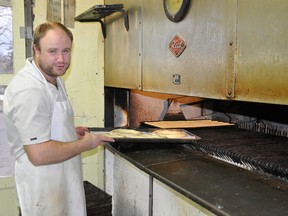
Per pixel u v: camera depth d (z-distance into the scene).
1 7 2.13
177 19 1.68
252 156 1.52
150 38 1.95
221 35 1.42
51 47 1.40
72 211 1.64
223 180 1.37
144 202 1.86
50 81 1.52
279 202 1.15
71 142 1.45
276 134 2.05
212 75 1.49
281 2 1.14
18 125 1.34
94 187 2.34
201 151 1.80
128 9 2.16
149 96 2.64
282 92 1.15
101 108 2.53
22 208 1.57
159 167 1.55
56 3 2.29
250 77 1.28
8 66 2.20
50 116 1.45
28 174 1.50
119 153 1.82
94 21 2.42
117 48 2.34
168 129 2.13
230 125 2.34
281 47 1.14
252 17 1.26
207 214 1.31
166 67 1.82
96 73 2.50
